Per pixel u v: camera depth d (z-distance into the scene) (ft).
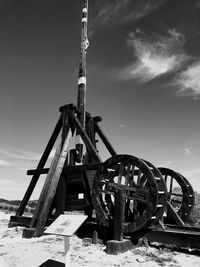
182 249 21.56
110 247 20.17
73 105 30.53
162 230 22.17
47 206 27.84
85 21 35.40
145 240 22.47
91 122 32.99
